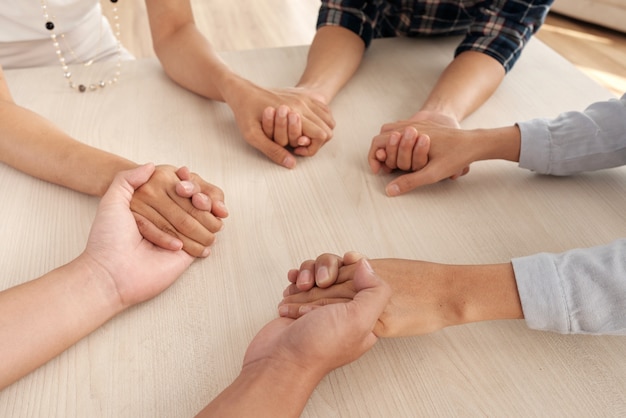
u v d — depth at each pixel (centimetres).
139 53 265
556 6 292
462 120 105
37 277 76
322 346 64
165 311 74
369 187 92
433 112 101
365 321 66
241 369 68
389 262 75
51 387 66
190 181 84
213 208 83
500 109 108
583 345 71
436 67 121
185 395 66
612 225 86
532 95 112
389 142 92
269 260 80
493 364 69
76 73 114
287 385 62
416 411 65
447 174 91
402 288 72
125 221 77
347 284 73
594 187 93
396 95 112
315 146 96
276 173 94
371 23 121
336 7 119
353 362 69
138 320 73
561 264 71
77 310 70
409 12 132
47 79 112
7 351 65
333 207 88
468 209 89
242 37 285
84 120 102
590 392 67
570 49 264
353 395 66
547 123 94
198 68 108
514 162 98
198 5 319
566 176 96
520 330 73
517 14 114
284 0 330
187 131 102
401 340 72
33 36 130
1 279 76
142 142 98
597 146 92
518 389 67
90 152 88
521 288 70
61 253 79
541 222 87
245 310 74
